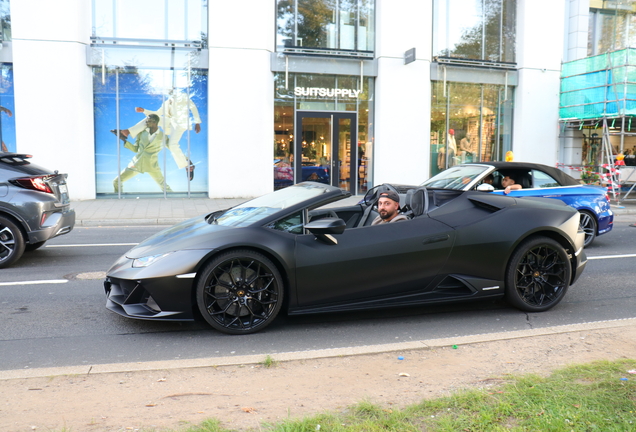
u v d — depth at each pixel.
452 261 4.84
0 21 15.64
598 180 19.39
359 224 5.57
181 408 2.88
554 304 5.16
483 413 2.67
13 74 15.48
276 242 4.44
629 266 7.45
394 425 2.57
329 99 17.91
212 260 4.35
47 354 4.04
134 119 16.59
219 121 16.56
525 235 4.97
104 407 2.90
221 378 3.34
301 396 3.04
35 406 2.92
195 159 17.11
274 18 17.27
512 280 4.99
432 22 18.62
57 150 15.55
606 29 20.83
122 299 4.61
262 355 3.73
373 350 3.83
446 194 5.20
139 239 9.86
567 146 19.91
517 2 19.44
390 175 18.16
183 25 16.64
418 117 18.30
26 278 6.59
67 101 15.54
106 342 4.31
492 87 19.45
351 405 2.87
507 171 8.37
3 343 4.28
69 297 5.70
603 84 17.48
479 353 3.76
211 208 14.33
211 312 4.37
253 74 16.66
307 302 4.56
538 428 2.52
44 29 15.23
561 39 19.48
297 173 17.84
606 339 3.99
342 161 18.22
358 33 18.08
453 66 18.75
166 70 16.58
